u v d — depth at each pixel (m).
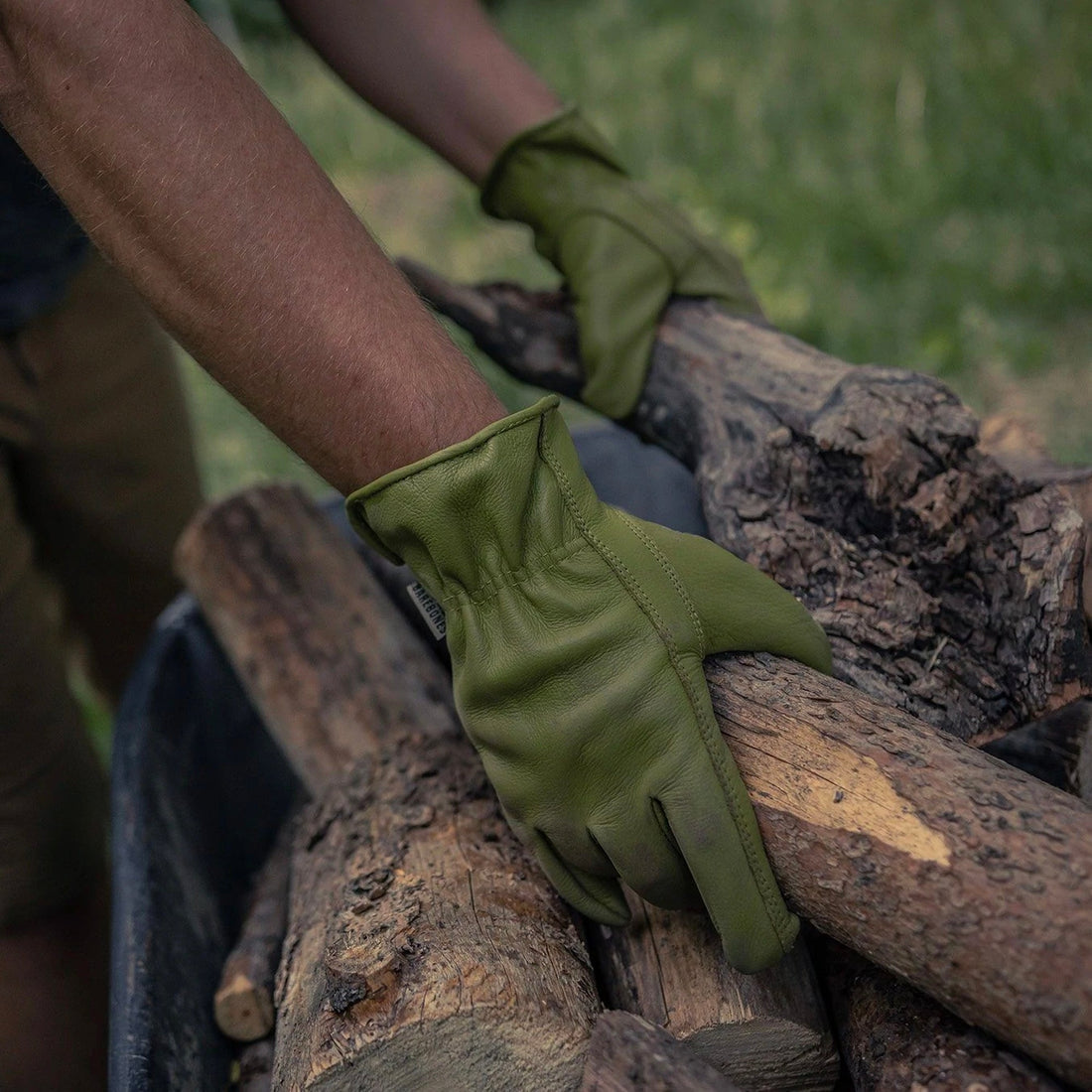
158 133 0.83
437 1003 0.89
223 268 0.85
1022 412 2.65
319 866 1.20
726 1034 0.97
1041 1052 0.80
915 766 0.88
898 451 1.15
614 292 1.46
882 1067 0.92
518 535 0.91
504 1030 0.90
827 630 1.12
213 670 1.77
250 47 5.59
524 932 0.99
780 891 0.93
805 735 0.93
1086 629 1.13
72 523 1.88
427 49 1.48
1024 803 0.83
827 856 0.87
